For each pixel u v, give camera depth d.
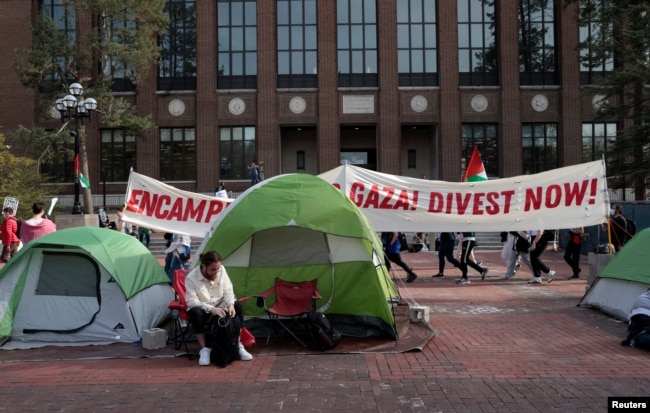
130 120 26.58
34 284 8.34
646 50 23.97
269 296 8.66
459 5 32.22
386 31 31.67
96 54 28.91
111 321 8.26
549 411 5.19
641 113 24.75
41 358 7.43
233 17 32.16
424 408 5.31
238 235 8.17
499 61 31.84
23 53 27.30
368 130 35.19
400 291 12.91
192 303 7.09
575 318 9.62
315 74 32.00
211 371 6.71
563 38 31.75
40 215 10.62
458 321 9.48
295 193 8.37
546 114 31.94
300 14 32.19
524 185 12.02
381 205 11.84
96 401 5.66
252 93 31.80
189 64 32.16
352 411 5.25
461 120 31.73
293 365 6.92
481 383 6.05
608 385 5.92
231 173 31.94
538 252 14.09
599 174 12.05
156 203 11.28
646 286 8.84
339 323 8.48
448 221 11.94
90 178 31.61
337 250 8.59
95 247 8.39
